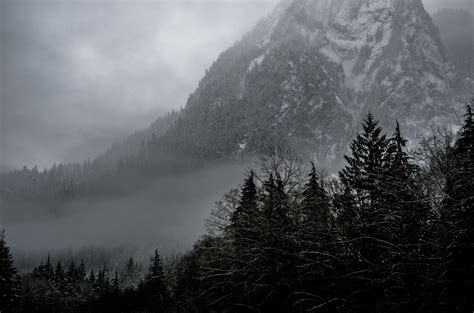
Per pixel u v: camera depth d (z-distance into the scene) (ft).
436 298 50.03
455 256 50.31
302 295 62.95
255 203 71.92
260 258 66.08
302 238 65.00
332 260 61.87
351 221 60.59
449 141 64.49
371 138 107.34
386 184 59.06
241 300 71.00
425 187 57.98
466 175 53.01
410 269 52.01
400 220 55.77
